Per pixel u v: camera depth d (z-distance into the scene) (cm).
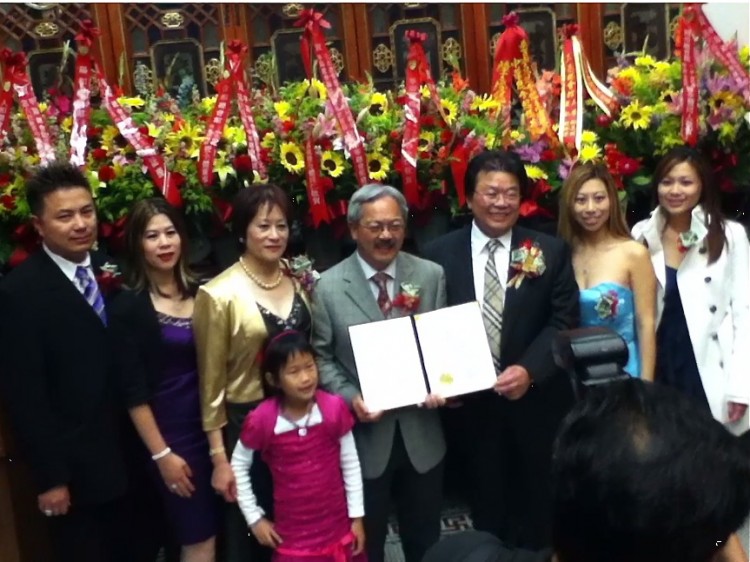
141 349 207
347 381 213
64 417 199
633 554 63
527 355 214
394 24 339
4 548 235
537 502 229
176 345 215
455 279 223
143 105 283
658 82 295
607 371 78
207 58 334
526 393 224
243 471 211
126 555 234
